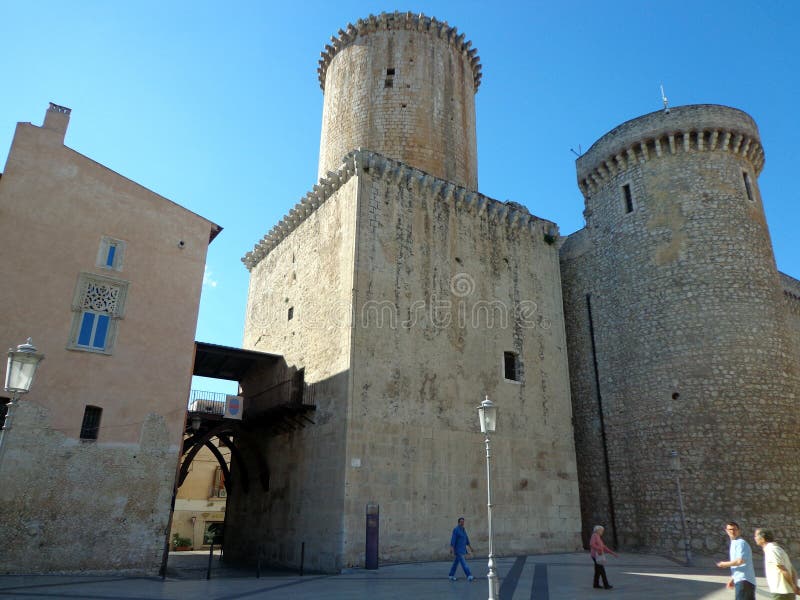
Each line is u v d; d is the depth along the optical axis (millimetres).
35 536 15203
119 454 16859
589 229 29984
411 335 22453
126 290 18203
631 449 25156
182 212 20109
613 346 27172
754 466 21672
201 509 40969
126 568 16188
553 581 15398
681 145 26812
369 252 22438
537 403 25516
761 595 13367
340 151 28719
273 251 30750
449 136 29266
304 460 22047
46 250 17125
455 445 22141
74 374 16719
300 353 24844
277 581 16078
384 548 19234
